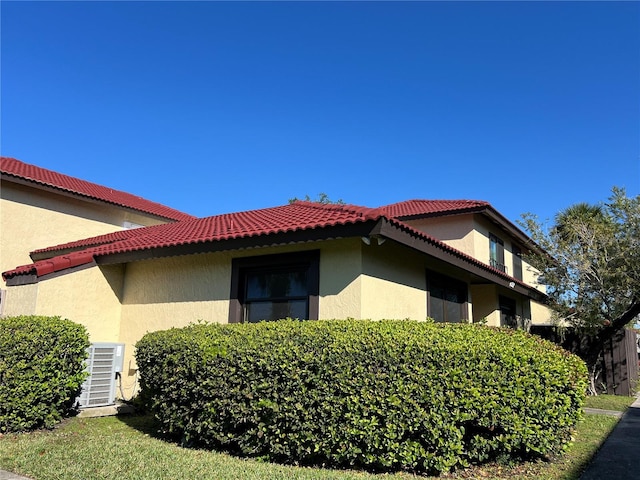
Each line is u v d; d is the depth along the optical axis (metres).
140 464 4.96
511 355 5.12
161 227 13.14
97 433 6.60
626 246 12.28
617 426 7.85
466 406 4.77
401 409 4.79
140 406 7.73
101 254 9.49
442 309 10.45
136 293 9.88
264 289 8.21
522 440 5.00
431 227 15.80
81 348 7.25
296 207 10.80
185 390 5.92
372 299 7.38
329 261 7.50
